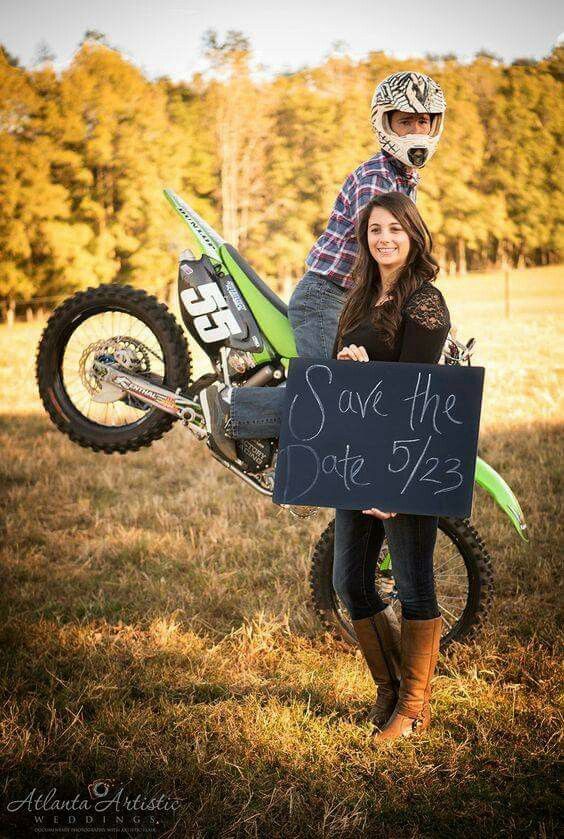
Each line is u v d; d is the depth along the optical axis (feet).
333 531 10.97
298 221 100.99
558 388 28.02
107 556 14.37
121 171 96.22
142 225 96.43
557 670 10.37
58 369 11.93
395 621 9.74
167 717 9.48
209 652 10.92
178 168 96.99
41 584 13.14
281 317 10.89
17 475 18.81
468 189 118.73
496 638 11.22
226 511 16.48
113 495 17.98
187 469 19.70
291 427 8.34
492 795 8.36
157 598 12.66
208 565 13.97
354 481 8.20
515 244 124.67
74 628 11.53
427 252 8.22
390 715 9.55
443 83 115.75
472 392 8.00
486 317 56.03
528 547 14.14
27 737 8.84
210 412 10.36
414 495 8.08
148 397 11.25
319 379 8.31
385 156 9.92
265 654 11.03
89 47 96.78
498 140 121.80
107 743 9.09
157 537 15.05
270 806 8.11
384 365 8.16
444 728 9.48
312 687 10.17
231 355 10.94
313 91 105.81
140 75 98.99
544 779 8.55
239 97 101.35
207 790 8.36
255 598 12.62
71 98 94.94
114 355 11.48
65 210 92.63
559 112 122.31
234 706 9.68
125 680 10.31
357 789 8.42
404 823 8.07
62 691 10.03
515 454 19.20
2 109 93.50
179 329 11.48
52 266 92.43
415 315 8.00
